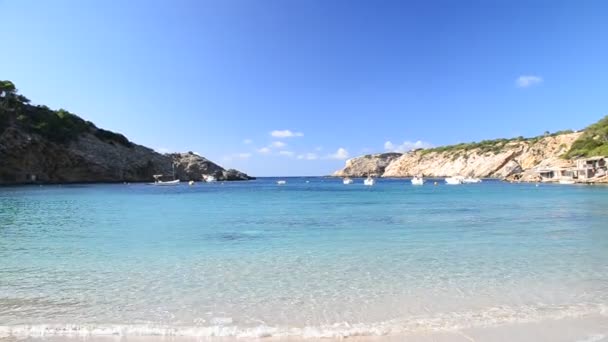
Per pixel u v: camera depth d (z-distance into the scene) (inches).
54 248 669.9
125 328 322.3
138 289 430.0
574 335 306.3
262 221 1082.1
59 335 309.7
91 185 4215.1
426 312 359.6
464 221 1068.5
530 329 319.0
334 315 352.8
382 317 347.3
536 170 4886.8
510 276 480.4
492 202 1800.0
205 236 807.7
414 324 330.3
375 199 2121.1
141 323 333.7
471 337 303.6
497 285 442.6
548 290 422.9
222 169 7150.6
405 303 384.8
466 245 698.2
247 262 565.0
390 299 397.1
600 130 4837.6
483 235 813.9
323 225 993.5
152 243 723.4
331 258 592.4
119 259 583.5
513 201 1841.8
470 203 1756.9
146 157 5792.3
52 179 4296.3
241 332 314.3
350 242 735.1
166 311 362.6
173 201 1951.3
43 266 537.6
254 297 403.5
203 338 305.1
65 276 484.7
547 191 2674.7
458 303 383.9
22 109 4330.7
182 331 316.2
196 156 6988.2
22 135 3966.5
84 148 4820.4
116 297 402.6
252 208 1540.4
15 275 489.7
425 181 6033.5
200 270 516.4
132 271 510.0
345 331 315.6
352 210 1438.2
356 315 352.8
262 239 770.8
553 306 372.8
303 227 953.5
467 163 7480.3
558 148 5930.1
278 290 427.2
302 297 403.9
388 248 672.4
